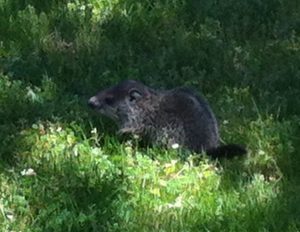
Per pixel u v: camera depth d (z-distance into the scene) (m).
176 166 8.48
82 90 9.87
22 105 9.36
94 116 9.27
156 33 11.11
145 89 8.98
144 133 8.93
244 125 9.23
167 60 10.48
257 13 11.56
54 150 8.59
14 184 8.12
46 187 8.10
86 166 8.38
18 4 11.42
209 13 11.49
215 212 7.87
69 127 9.03
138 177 8.26
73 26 11.02
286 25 11.36
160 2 11.64
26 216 7.76
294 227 7.63
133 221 7.72
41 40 10.73
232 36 11.10
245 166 8.60
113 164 8.46
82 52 10.57
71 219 7.67
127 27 11.12
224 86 10.01
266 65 10.49
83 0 11.59
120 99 8.97
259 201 8.01
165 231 7.61
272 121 9.25
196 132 8.77
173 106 8.87
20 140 8.78
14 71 10.08
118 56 10.47
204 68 10.43
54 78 10.02
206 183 8.27
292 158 8.76
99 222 7.69
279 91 10.01
